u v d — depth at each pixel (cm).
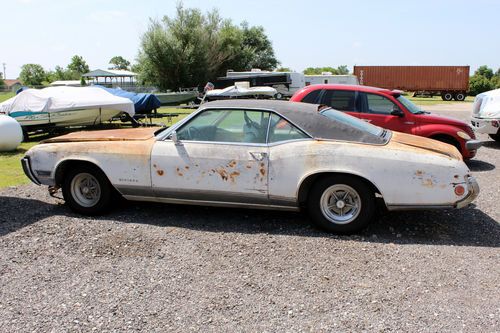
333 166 454
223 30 5044
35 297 338
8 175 816
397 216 536
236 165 477
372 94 845
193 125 504
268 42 6200
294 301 333
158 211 552
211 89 2838
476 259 411
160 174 498
